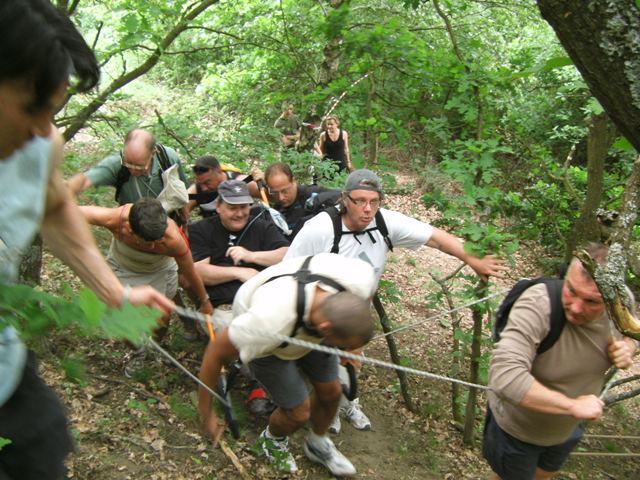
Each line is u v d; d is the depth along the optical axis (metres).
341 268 2.78
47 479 1.46
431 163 5.71
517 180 7.16
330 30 5.09
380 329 6.44
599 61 1.51
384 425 4.87
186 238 4.52
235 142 6.51
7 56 1.06
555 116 9.39
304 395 3.53
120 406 3.94
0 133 1.16
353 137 6.11
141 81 13.13
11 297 0.97
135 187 4.38
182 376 4.46
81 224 1.61
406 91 5.90
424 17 8.25
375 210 3.75
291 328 2.72
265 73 8.78
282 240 4.54
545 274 8.02
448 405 5.39
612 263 2.01
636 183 1.95
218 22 7.50
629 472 5.04
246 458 3.90
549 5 1.51
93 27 5.74
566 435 3.13
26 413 1.44
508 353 2.71
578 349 2.76
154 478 3.43
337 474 3.98
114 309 1.07
